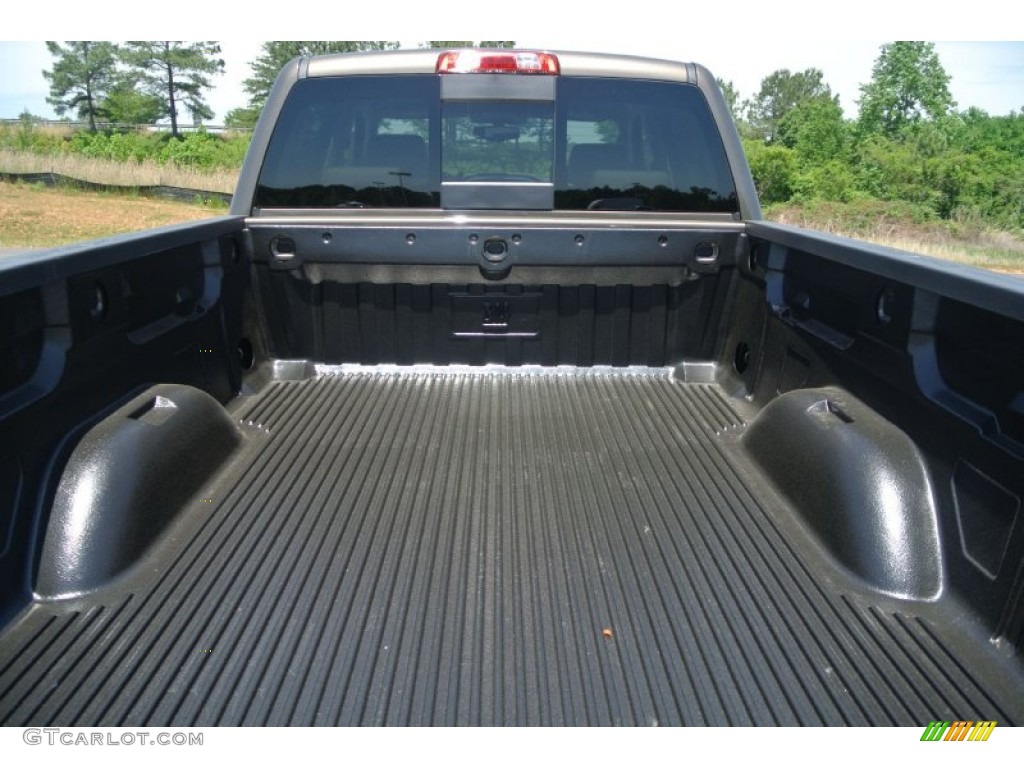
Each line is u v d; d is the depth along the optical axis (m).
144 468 2.16
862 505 2.07
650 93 3.19
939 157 35.28
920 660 1.77
